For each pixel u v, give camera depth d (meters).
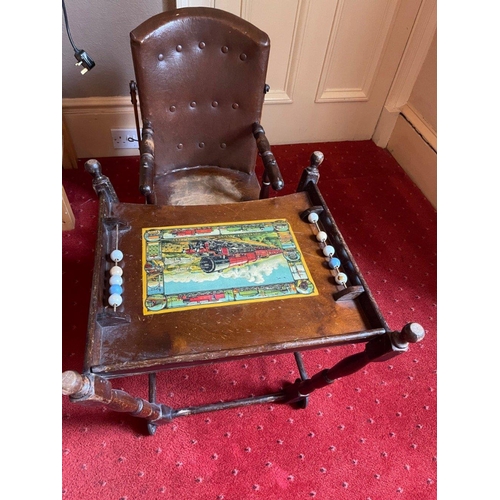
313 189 1.03
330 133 2.07
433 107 1.79
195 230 0.94
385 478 1.10
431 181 1.83
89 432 1.10
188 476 1.05
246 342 0.77
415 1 1.58
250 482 1.06
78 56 1.08
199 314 0.80
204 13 0.98
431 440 1.17
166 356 0.73
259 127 1.14
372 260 1.61
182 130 1.14
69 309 1.32
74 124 1.65
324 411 1.20
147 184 0.92
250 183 1.24
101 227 0.89
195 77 1.05
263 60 1.03
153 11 1.38
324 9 1.54
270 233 0.96
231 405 1.12
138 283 0.84
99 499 1.00
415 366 1.33
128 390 1.19
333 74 1.81
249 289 0.85
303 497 1.05
